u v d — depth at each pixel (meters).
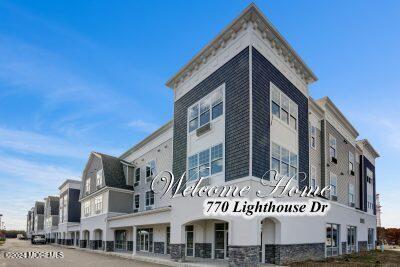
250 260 14.68
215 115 18.47
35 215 79.00
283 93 18.97
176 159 21.47
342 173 28.73
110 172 32.72
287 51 19.44
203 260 18.61
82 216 37.81
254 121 16.06
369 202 36.44
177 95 22.52
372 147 38.25
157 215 21.91
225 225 18.95
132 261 20.64
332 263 17.27
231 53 17.91
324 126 25.58
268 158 16.70
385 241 55.97
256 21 17.05
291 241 17.55
